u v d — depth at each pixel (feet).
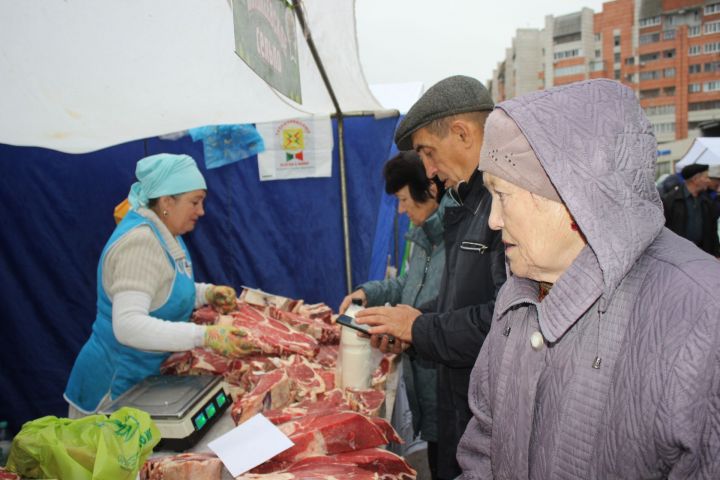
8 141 5.82
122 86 4.91
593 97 2.50
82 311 9.97
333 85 7.58
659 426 2.31
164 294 6.74
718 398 2.22
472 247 5.32
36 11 3.66
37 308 9.77
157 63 4.67
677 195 21.63
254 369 5.82
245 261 10.55
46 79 4.49
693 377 2.23
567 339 2.75
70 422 3.61
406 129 5.50
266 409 5.09
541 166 2.54
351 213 10.41
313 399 5.32
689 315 2.29
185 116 6.28
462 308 5.21
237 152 9.98
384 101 17.65
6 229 9.43
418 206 7.52
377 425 4.39
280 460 4.06
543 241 2.72
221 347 5.94
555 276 2.88
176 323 6.09
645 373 2.37
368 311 5.59
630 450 2.44
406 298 7.59
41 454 3.37
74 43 4.09
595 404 2.59
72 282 9.83
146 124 6.18
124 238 6.40
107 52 4.31
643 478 2.47
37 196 9.46
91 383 6.86
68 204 9.61
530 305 3.11
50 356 9.96
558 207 2.64
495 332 3.39
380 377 5.81
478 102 5.21
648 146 2.48
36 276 9.66
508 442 3.07
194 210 7.20
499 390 3.17
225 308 7.74
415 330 5.23
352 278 10.68
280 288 10.72
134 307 6.12
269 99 6.44
